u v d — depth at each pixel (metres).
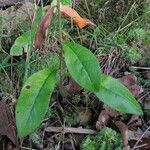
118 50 0.29
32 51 0.27
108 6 0.32
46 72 0.23
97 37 0.30
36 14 0.25
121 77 0.29
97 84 0.21
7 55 0.28
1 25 0.29
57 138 0.26
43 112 0.21
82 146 0.25
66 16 0.28
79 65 0.21
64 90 0.27
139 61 0.29
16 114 0.21
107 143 0.25
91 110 0.27
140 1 0.32
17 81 0.27
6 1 0.32
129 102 0.23
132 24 0.31
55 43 0.29
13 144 0.25
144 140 0.26
